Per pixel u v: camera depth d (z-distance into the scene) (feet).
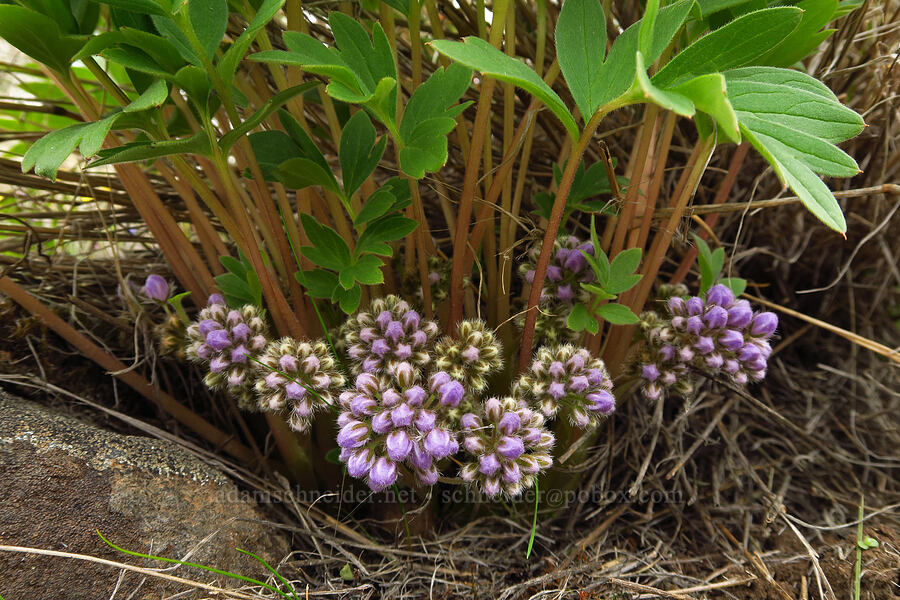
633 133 0.89
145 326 0.76
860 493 0.81
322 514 0.72
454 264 0.64
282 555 0.67
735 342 0.63
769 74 0.51
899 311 0.99
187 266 0.73
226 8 0.56
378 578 0.67
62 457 0.59
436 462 0.60
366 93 0.54
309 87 0.59
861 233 0.91
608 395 0.61
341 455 0.58
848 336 0.73
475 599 0.64
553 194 0.71
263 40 0.63
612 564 0.69
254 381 0.64
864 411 0.91
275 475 0.72
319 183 0.62
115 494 0.60
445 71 0.58
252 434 0.79
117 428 0.73
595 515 0.76
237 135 0.57
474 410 0.61
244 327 0.62
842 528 0.75
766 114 0.49
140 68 0.53
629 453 0.80
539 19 0.70
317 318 0.71
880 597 0.66
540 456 0.58
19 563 0.55
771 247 0.93
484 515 0.74
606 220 0.85
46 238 0.85
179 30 0.59
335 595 0.65
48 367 0.74
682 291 0.73
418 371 0.59
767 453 0.85
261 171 0.65
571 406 0.61
